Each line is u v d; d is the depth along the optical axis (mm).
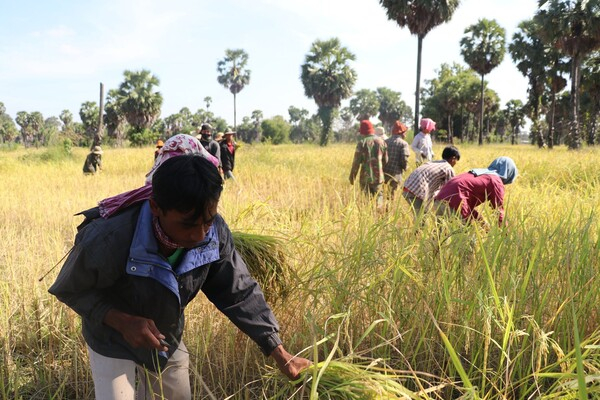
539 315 2676
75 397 2885
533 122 54062
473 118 70938
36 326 3387
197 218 1543
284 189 9125
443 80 63719
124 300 1848
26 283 3762
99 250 1691
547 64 45781
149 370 1984
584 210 4246
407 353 2684
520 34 48688
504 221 3260
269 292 3008
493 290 2312
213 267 1976
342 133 91875
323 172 13953
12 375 2920
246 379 2779
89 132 72688
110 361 1891
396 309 2838
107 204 1773
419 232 3293
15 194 10352
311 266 3332
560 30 30250
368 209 3955
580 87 43750
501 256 3020
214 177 1537
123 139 54250
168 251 1791
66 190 11000
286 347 2842
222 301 2029
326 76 51250
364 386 1808
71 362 3045
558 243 3223
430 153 11055
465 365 2680
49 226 7102
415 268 3029
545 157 15070
